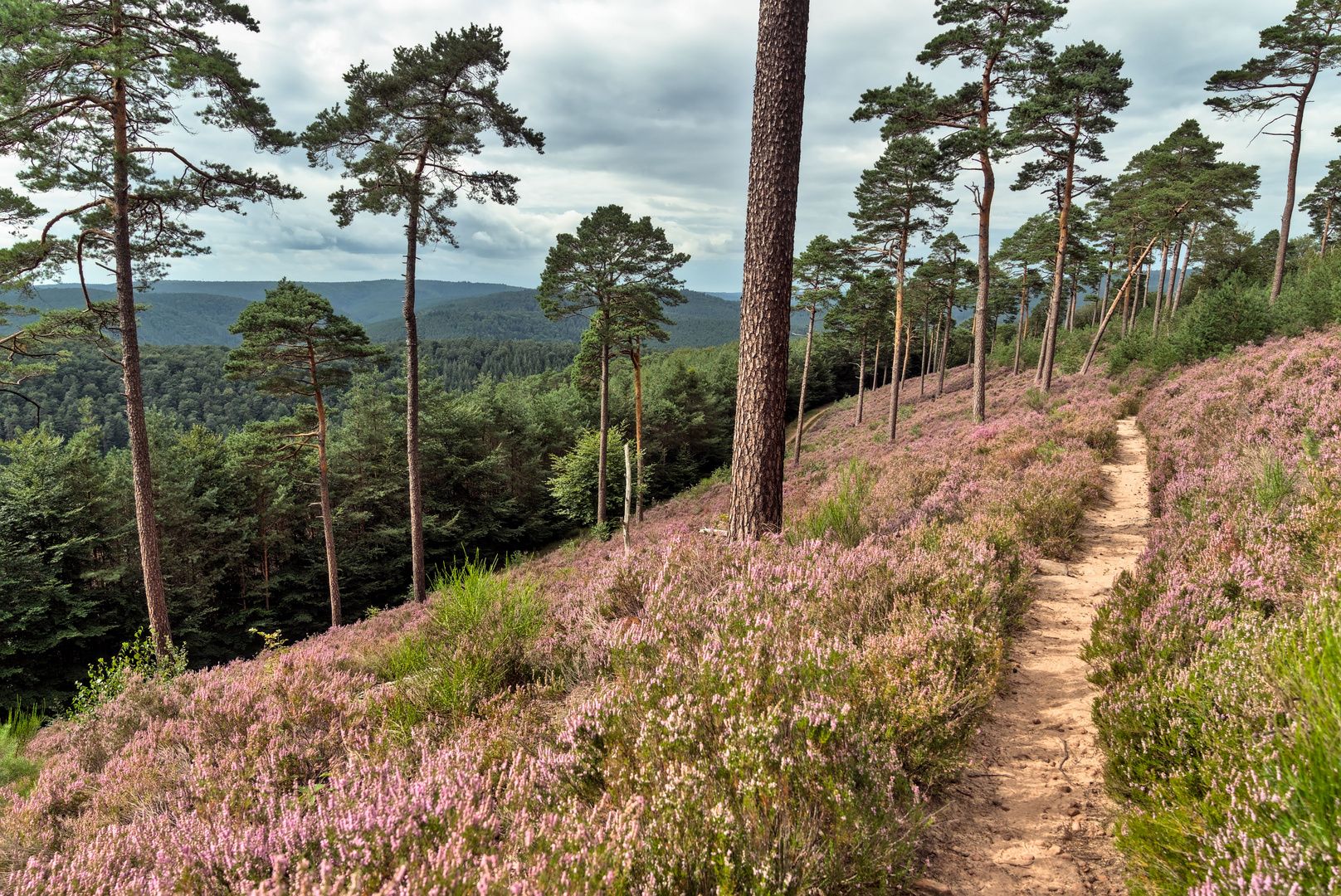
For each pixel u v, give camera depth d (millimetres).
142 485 13219
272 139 14133
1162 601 3955
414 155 17000
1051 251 34938
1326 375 9383
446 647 4652
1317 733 1981
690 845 2053
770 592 4500
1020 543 6316
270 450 24281
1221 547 4590
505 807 2496
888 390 68938
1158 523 6840
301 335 21672
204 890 2197
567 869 1929
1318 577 3707
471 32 15820
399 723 3814
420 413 39125
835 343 51781
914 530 6199
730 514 6469
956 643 3666
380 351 23453
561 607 5801
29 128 11820
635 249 27328
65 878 2600
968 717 3230
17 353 15086
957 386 56000
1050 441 12945
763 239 6188
